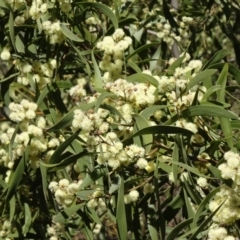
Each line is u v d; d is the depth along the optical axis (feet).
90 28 2.72
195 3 3.58
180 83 1.85
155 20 2.98
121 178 1.84
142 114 1.84
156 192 1.88
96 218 2.12
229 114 1.77
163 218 1.92
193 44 3.23
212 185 1.97
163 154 1.94
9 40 2.36
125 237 1.82
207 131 1.97
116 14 2.44
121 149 1.77
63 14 2.33
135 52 2.31
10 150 1.95
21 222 2.40
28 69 2.23
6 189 2.21
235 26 3.20
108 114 1.92
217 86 1.88
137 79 2.03
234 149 1.82
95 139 1.77
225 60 3.21
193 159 1.94
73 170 2.35
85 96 1.99
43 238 2.48
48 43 2.30
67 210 1.95
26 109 1.97
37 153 2.02
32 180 2.47
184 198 2.01
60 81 2.26
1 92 2.43
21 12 2.37
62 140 2.10
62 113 2.28
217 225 1.68
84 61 2.23
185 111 1.83
